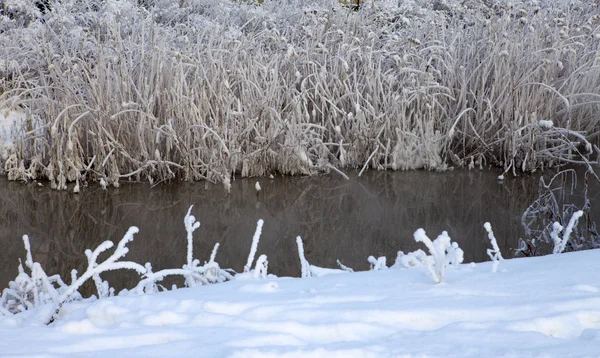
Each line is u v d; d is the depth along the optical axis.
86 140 7.33
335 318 2.40
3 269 4.62
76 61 7.67
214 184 7.17
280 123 7.51
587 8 9.96
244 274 3.23
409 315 2.41
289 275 4.53
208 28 8.38
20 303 3.10
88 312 2.53
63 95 7.32
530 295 2.62
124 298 2.69
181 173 7.39
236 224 5.75
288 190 6.95
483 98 8.34
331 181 7.40
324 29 9.31
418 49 9.12
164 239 5.30
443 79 8.61
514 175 7.60
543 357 1.97
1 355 2.00
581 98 8.34
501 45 8.43
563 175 7.59
